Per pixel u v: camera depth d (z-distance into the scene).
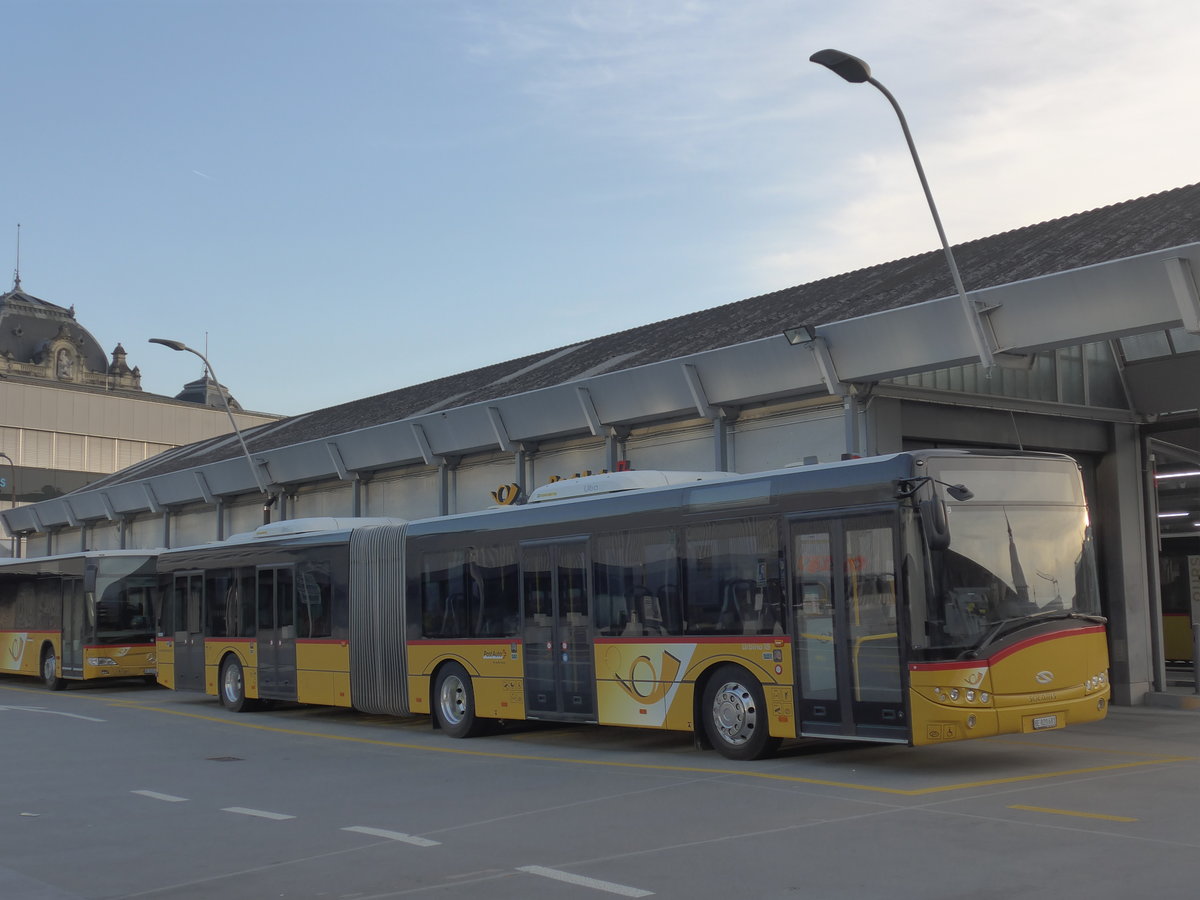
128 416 101.25
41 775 14.14
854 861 8.26
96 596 28.38
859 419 18.98
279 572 21.38
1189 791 10.88
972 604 11.91
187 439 105.38
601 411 22.83
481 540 17.23
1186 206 20.48
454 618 17.55
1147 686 21.92
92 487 55.12
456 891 7.83
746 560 13.59
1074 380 21.91
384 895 7.80
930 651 11.68
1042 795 10.69
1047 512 12.67
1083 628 12.41
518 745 16.25
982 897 7.19
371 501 30.55
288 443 39.06
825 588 12.68
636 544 14.90
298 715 21.88
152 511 40.16
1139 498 22.56
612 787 12.04
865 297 23.11
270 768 14.43
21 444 94.06
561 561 15.87
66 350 125.75
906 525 11.95
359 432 28.88
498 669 16.70
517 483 25.48
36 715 22.27
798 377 19.22
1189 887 7.27
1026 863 8.01
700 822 9.93
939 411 19.98
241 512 36.19
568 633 15.66
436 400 34.69
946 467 12.18
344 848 9.40
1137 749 14.23
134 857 9.34
